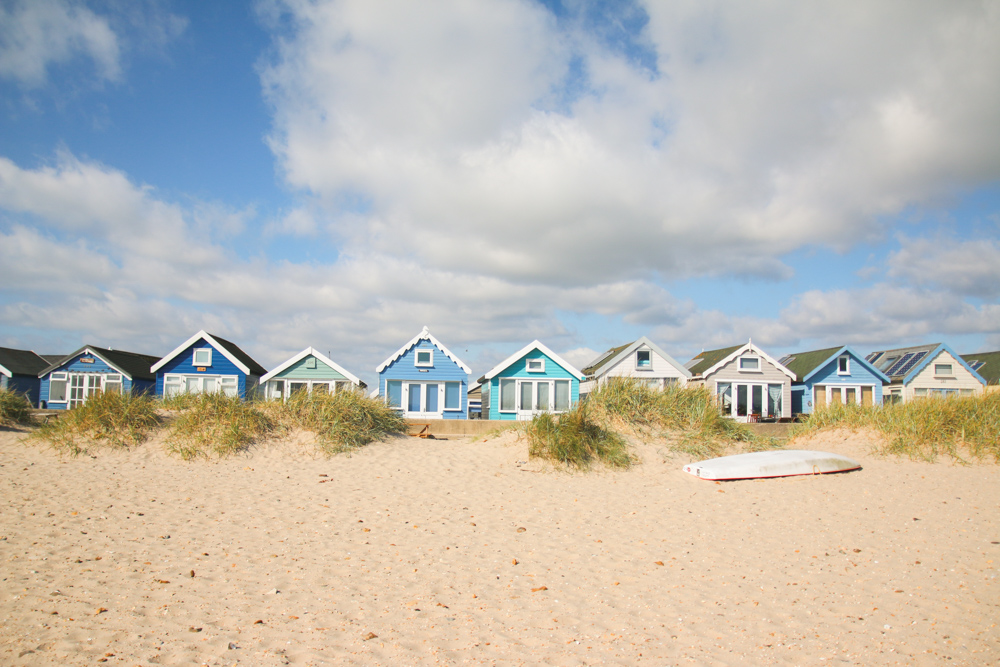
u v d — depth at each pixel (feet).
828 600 21.07
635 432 47.37
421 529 29.60
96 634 17.44
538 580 23.08
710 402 51.62
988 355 133.28
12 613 18.66
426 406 101.09
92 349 110.73
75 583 21.49
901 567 24.29
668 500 35.55
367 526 29.96
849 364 113.60
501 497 36.11
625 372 107.45
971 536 28.27
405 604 20.53
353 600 20.76
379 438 50.55
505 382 100.42
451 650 17.15
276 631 18.11
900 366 122.52
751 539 28.25
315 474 41.19
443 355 102.32
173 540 27.04
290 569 23.73
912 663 16.62
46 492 34.53
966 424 46.47
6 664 15.40
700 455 45.16
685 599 21.25
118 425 47.16
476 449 48.78
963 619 19.39
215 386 104.73
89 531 27.89
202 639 17.39
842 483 38.34
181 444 45.55
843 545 27.20
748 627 18.94
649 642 17.85
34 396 124.88
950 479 39.09
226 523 29.99
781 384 109.70
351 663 16.20
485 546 27.20
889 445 46.32
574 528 30.14
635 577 23.45
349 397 53.16
